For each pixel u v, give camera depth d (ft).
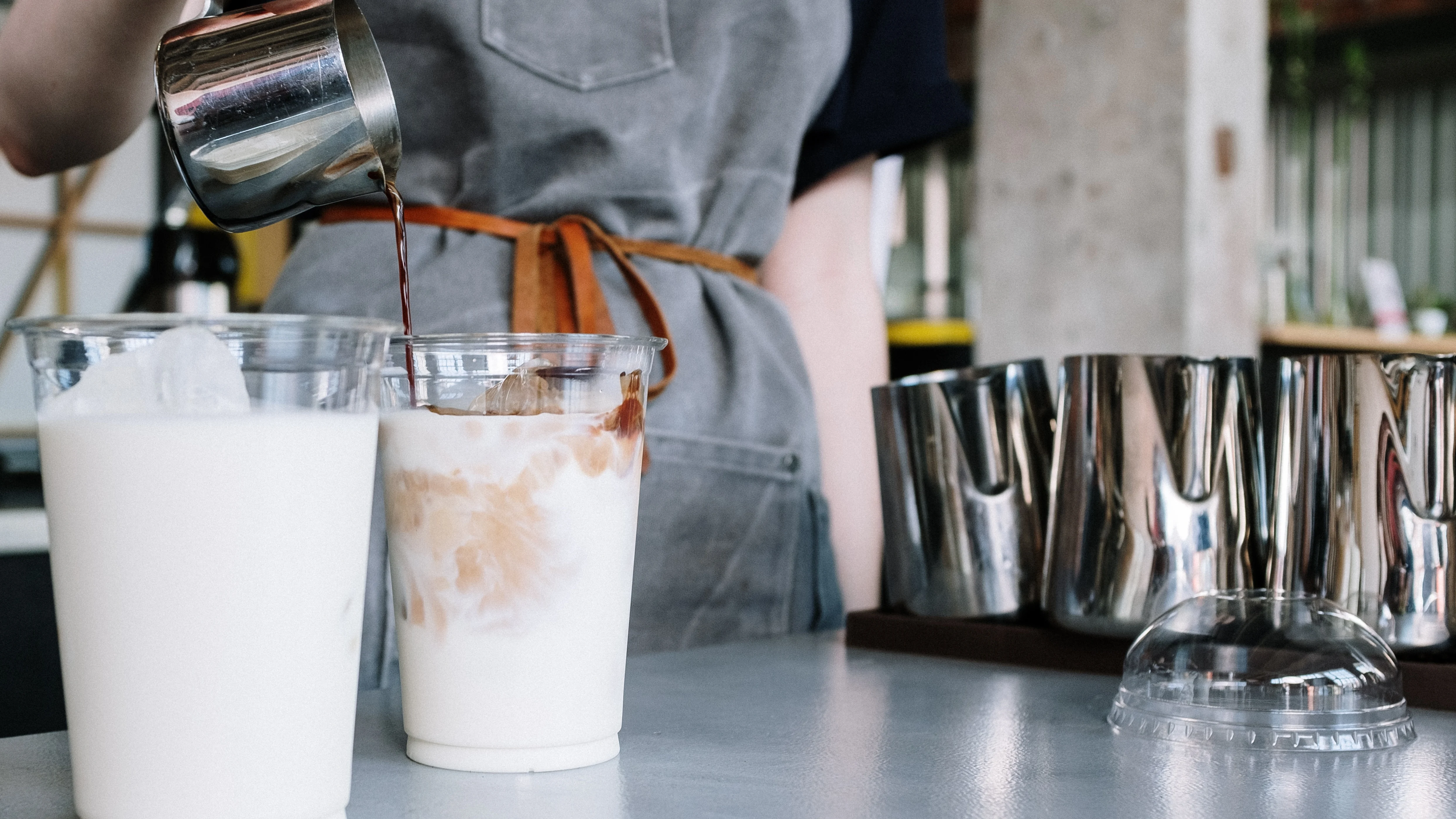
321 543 1.32
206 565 1.25
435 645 1.63
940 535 2.62
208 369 1.25
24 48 2.49
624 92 3.11
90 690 1.28
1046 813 1.47
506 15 2.97
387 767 1.66
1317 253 17.75
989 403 2.65
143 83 2.51
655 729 1.88
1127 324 10.31
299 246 3.22
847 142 3.61
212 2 2.00
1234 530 2.33
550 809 1.46
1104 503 2.35
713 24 3.21
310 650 1.32
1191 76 9.88
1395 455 2.20
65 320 1.23
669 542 3.16
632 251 3.19
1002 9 11.03
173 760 1.26
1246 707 1.82
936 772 1.65
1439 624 2.15
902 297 17.85
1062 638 2.45
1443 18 15.48
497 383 1.59
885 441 2.75
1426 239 17.12
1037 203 10.85
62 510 1.28
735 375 3.28
